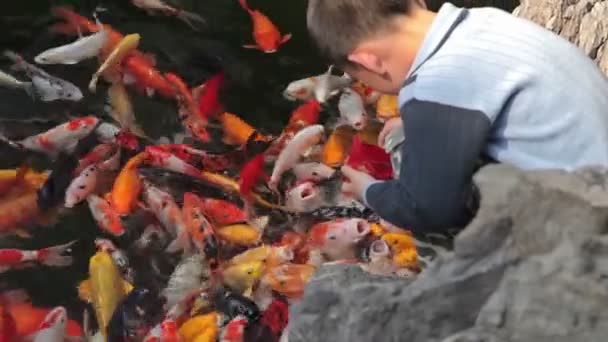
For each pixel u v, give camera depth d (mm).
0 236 5461
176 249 5418
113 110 5922
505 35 4441
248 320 5121
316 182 5602
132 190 5547
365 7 4492
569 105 4387
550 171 4027
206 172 5676
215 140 5828
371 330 4121
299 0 6520
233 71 6160
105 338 5148
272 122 5961
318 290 4180
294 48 6293
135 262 5391
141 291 5223
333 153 5707
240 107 6008
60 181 5551
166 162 5645
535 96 4383
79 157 5645
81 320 5234
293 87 6000
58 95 5953
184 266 5328
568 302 3822
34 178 5578
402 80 4570
